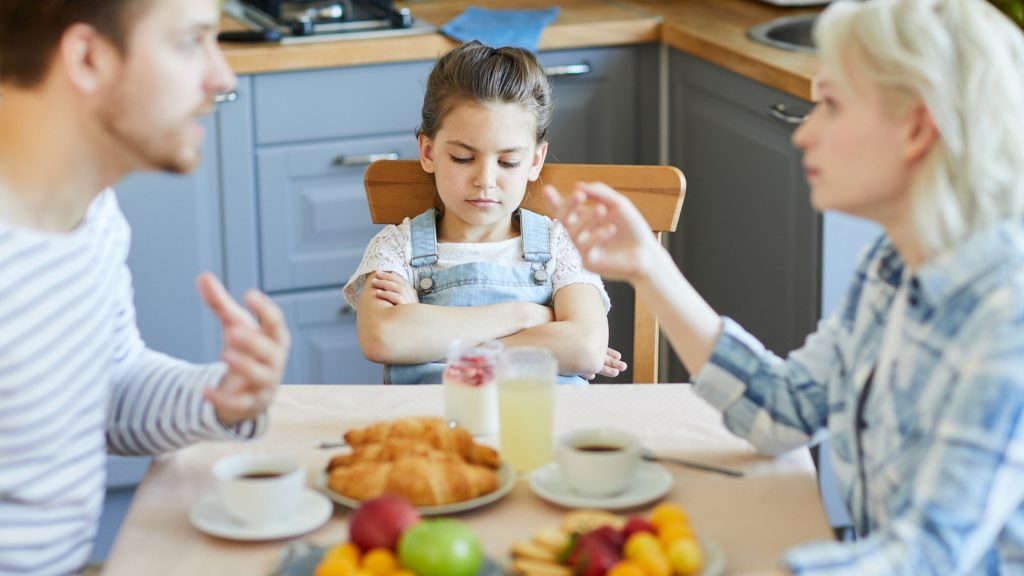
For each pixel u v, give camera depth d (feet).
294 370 9.61
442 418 4.51
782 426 4.22
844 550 3.19
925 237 3.52
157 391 4.28
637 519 3.49
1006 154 3.44
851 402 3.96
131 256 8.96
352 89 9.08
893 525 3.24
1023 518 3.44
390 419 4.62
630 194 6.09
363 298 6.07
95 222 4.16
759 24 9.30
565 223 4.29
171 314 9.16
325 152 9.18
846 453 4.03
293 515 3.78
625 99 9.72
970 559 3.23
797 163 8.19
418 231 6.23
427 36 9.09
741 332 4.32
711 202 9.43
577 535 3.47
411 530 3.30
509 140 5.94
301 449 4.36
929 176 3.51
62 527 3.84
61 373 3.75
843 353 4.15
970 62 3.43
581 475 3.90
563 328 5.87
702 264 9.73
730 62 8.66
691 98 9.45
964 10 3.48
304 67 8.86
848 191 3.67
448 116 5.95
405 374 5.91
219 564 3.58
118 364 4.41
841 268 8.13
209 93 3.85
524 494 4.02
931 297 3.51
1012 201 3.45
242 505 3.68
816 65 8.04
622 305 10.06
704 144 9.37
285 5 9.66
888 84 3.51
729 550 3.65
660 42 9.68
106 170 3.90
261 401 4.03
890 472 3.63
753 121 8.65
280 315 3.91
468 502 3.84
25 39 3.65
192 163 3.92
